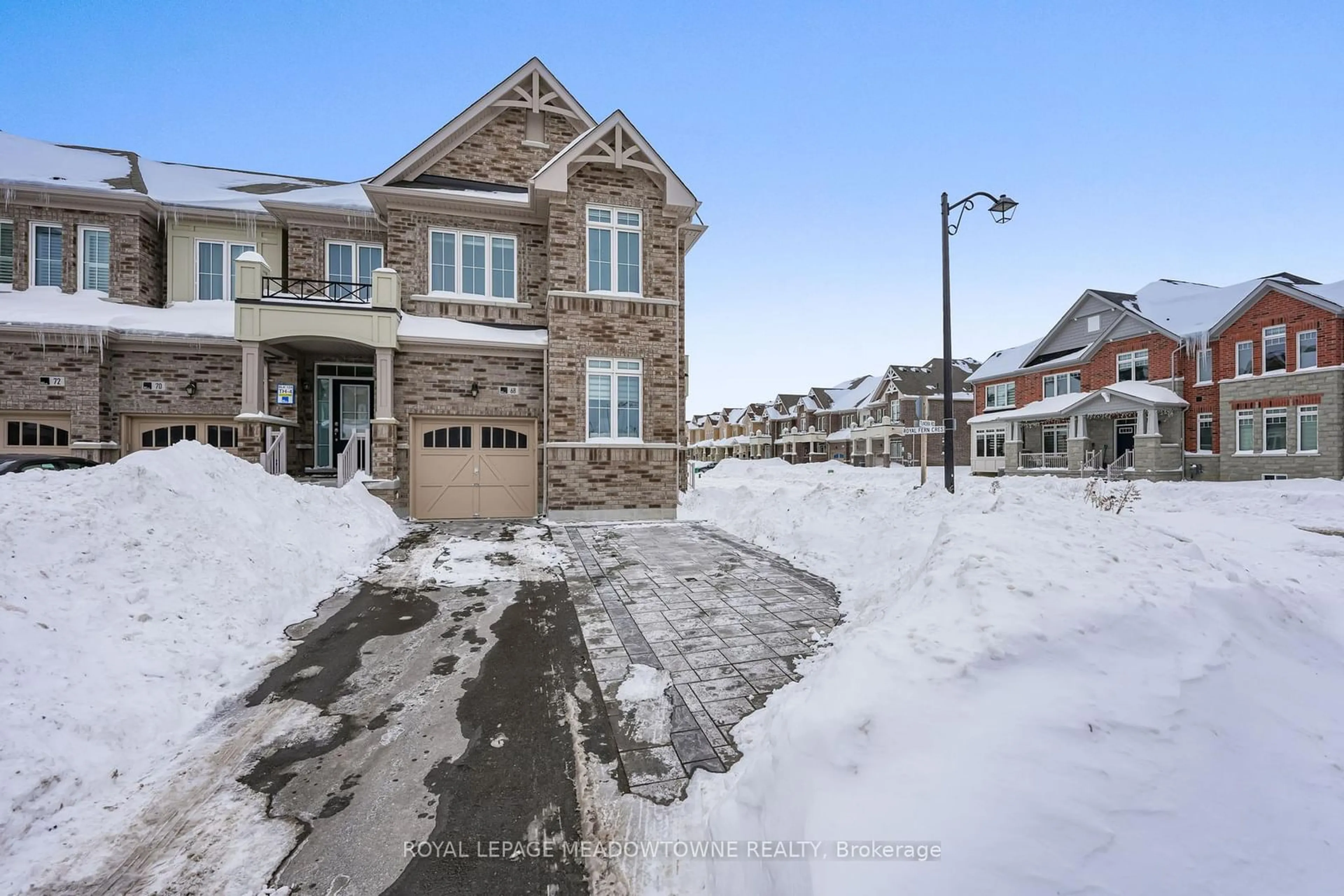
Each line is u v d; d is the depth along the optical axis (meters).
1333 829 2.18
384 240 13.64
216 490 6.66
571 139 14.07
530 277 13.37
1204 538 5.92
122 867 2.58
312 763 3.42
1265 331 20.70
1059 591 3.35
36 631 3.75
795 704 3.41
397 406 11.80
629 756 3.48
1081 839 2.05
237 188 14.98
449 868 2.61
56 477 5.43
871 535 8.24
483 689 4.39
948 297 10.12
